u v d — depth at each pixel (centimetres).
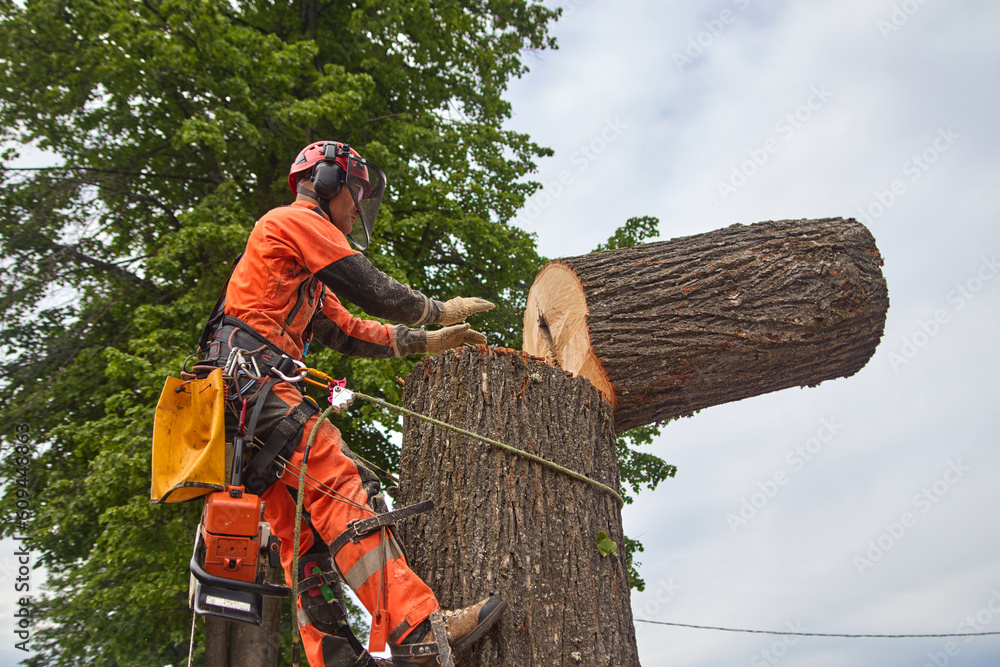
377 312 222
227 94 960
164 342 843
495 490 236
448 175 1105
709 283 327
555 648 218
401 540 219
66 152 1041
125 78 960
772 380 350
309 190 239
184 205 1066
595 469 257
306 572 226
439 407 255
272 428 203
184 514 794
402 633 191
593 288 321
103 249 1026
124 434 743
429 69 1211
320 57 1141
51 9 946
